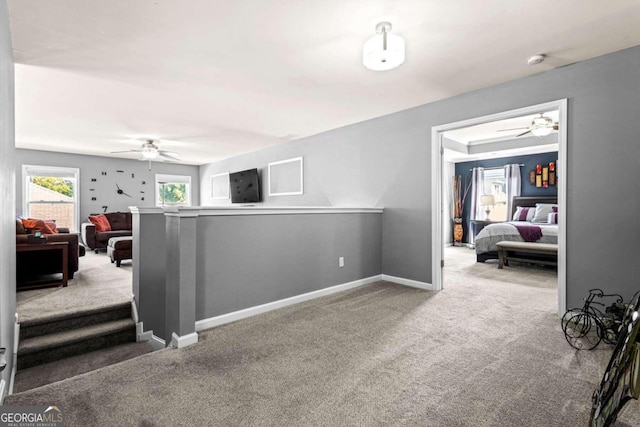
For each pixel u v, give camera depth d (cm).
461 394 172
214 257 274
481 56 267
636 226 251
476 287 397
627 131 254
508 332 255
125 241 520
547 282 424
